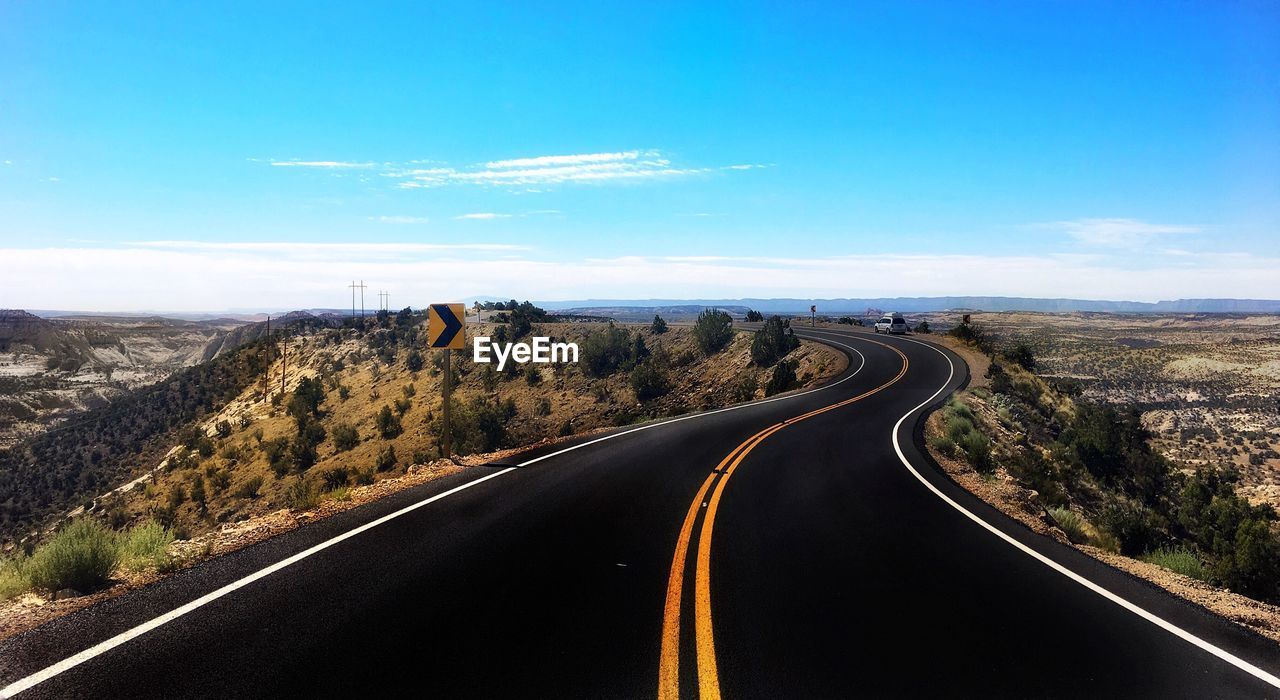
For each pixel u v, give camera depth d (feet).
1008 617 20.10
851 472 44.93
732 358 166.71
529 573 22.02
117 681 14.10
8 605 18.54
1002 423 87.25
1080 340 416.26
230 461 164.55
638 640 17.15
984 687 15.48
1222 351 331.57
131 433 256.11
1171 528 72.90
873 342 174.09
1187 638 19.10
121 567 21.77
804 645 17.35
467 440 132.46
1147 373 296.71
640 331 218.79
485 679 14.75
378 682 14.40
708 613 19.20
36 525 187.01
